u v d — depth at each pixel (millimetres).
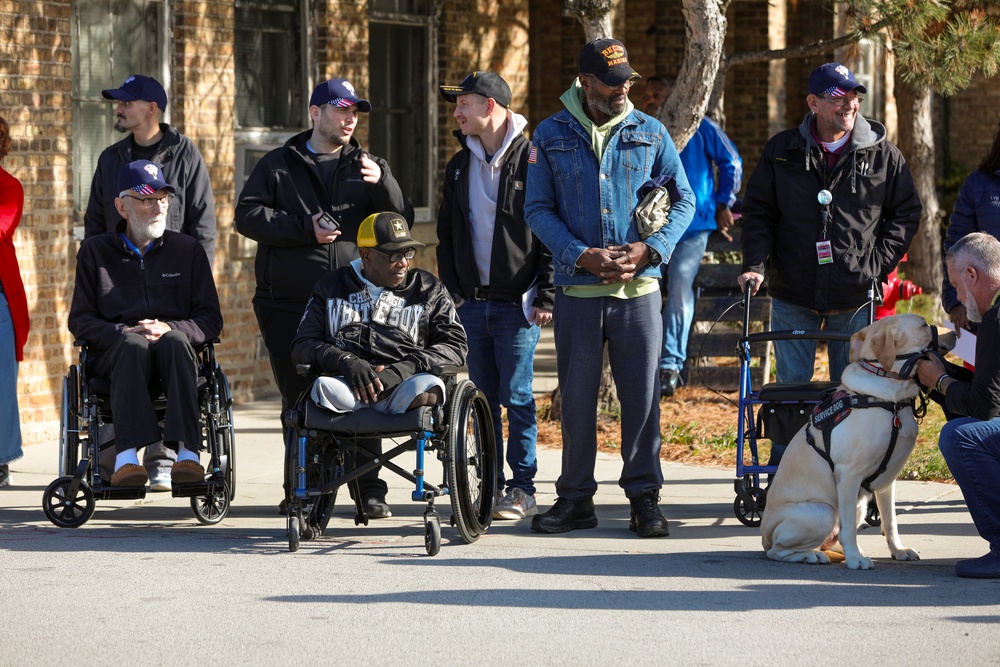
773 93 46250
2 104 24172
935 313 38688
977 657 12336
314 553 16688
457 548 17016
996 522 15242
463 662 12250
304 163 18781
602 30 24984
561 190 17531
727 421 26172
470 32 34750
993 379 14883
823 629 13203
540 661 12273
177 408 17688
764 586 14852
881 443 15305
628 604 14141
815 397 17031
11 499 20250
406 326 17484
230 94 28672
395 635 13062
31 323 24906
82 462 17688
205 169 20469
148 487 18391
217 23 28281
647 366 17688
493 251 18484
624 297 17578
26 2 24547
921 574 15414
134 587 14906
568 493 18109
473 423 17484
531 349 18891
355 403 16750
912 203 18656
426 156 34469
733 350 29031
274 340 19000
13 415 21172
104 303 18531
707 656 12398
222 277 28703
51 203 25219
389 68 33406
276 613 13844
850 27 29438
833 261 18422
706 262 32250
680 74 24922
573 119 17531
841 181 18406
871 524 18031
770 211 18906
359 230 17516
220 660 12344
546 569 15758
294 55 30703
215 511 18766
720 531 18078
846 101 18000
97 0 26656
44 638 13023
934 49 27250
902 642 12766
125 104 20000
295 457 16625
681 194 17766
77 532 17969
